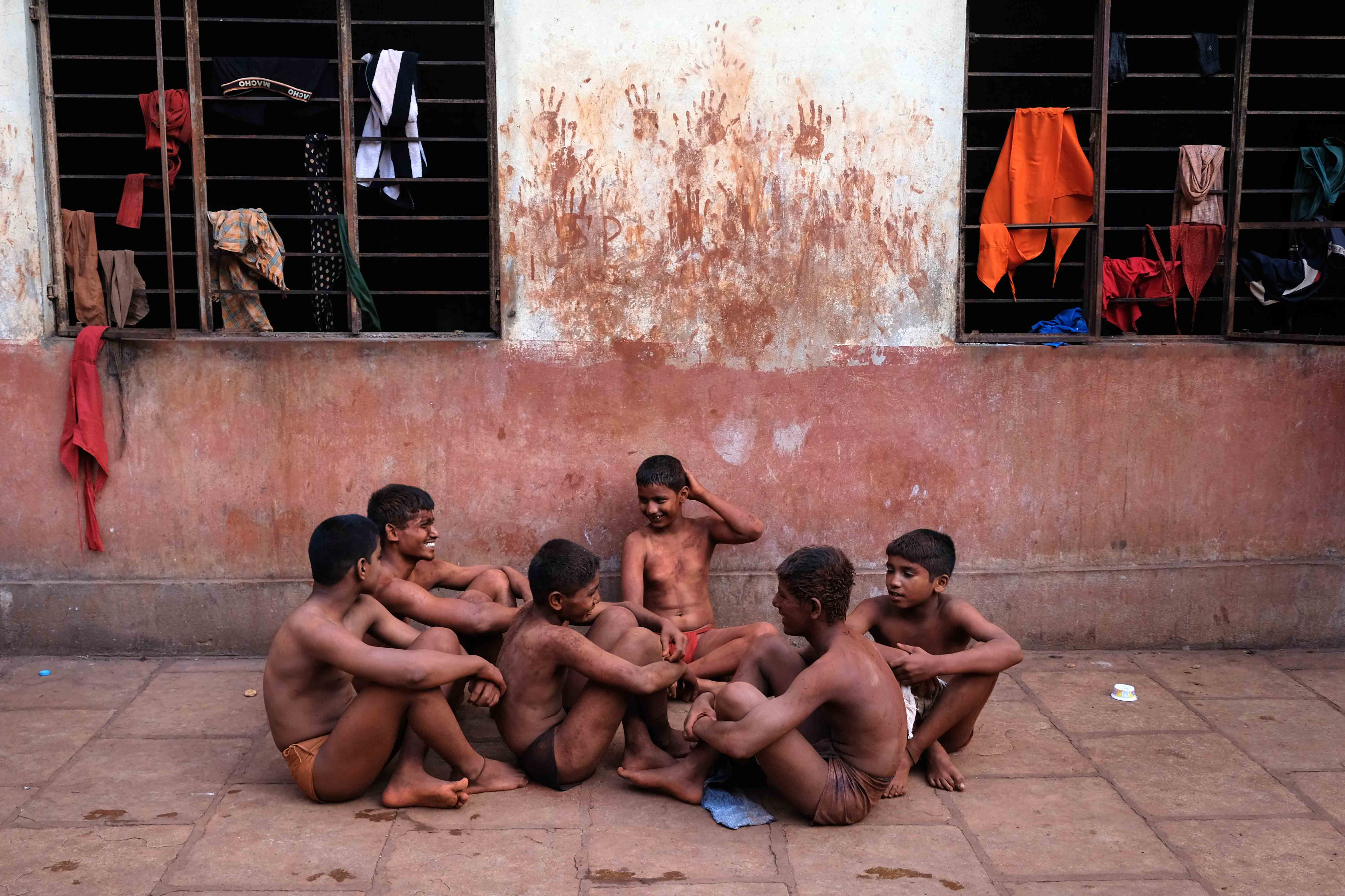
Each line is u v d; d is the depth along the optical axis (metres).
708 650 4.36
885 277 4.73
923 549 3.69
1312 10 5.77
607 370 4.72
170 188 4.62
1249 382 4.89
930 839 3.31
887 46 4.60
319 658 3.32
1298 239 4.96
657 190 4.63
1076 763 3.86
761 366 4.76
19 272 4.52
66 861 3.12
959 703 3.64
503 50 4.50
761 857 3.20
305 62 4.62
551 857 3.18
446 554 4.79
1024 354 4.80
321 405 4.66
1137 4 6.84
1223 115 4.86
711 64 4.57
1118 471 4.91
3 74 4.41
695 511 4.86
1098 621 4.96
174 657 4.73
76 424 4.55
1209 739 4.07
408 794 3.45
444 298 7.29
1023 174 4.75
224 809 3.44
